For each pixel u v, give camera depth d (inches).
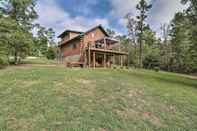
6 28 662.5
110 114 232.1
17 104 241.8
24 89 309.0
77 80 410.3
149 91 367.6
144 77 600.1
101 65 941.2
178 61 1437.0
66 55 1074.1
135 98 308.8
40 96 277.3
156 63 1568.7
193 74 1306.6
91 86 362.9
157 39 1679.4
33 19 866.1
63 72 516.7
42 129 182.4
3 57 629.9
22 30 807.7
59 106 243.3
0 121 193.8
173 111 266.7
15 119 200.7
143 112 251.1
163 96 340.5
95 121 209.0
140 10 1295.5
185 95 370.0
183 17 723.4
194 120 239.6
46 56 1780.3
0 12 717.9
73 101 267.1
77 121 205.3
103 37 980.6
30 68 610.9
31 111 222.5
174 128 211.2
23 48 784.3
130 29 1498.5
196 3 617.3
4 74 440.1
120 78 493.4
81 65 852.6
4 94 279.4
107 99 289.1
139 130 198.2
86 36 938.1
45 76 430.0
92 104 261.7
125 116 231.0
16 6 789.9
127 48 1523.1
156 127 209.6
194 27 649.0
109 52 903.1
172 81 597.9
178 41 1403.8
